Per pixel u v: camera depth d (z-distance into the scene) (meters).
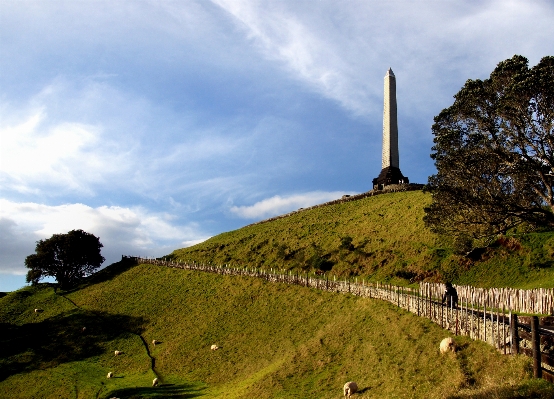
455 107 33.25
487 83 32.38
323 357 29.14
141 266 79.81
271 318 43.47
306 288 46.25
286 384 26.88
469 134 32.94
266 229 82.50
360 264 53.47
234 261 70.12
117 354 48.31
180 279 66.69
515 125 30.50
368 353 26.02
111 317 60.06
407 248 51.72
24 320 63.72
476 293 28.64
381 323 29.11
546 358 15.49
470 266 42.94
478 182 32.72
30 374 46.03
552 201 30.14
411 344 23.45
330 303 40.00
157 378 39.03
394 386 20.02
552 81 27.09
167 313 56.44
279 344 36.88
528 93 28.45
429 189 35.69
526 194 32.38
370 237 59.47
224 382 34.72
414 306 27.72
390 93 86.69
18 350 52.75
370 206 74.88
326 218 76.44
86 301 69.12
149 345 49.34
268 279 52.97
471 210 33.78
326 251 61.00
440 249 47.34
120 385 39.00
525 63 30.97
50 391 40.78
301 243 67.44
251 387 28.67
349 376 24.81
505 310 25.94
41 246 82.38
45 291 78.75
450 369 18.67
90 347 51.78
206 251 79.00
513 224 33.69
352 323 32.25
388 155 85.94
